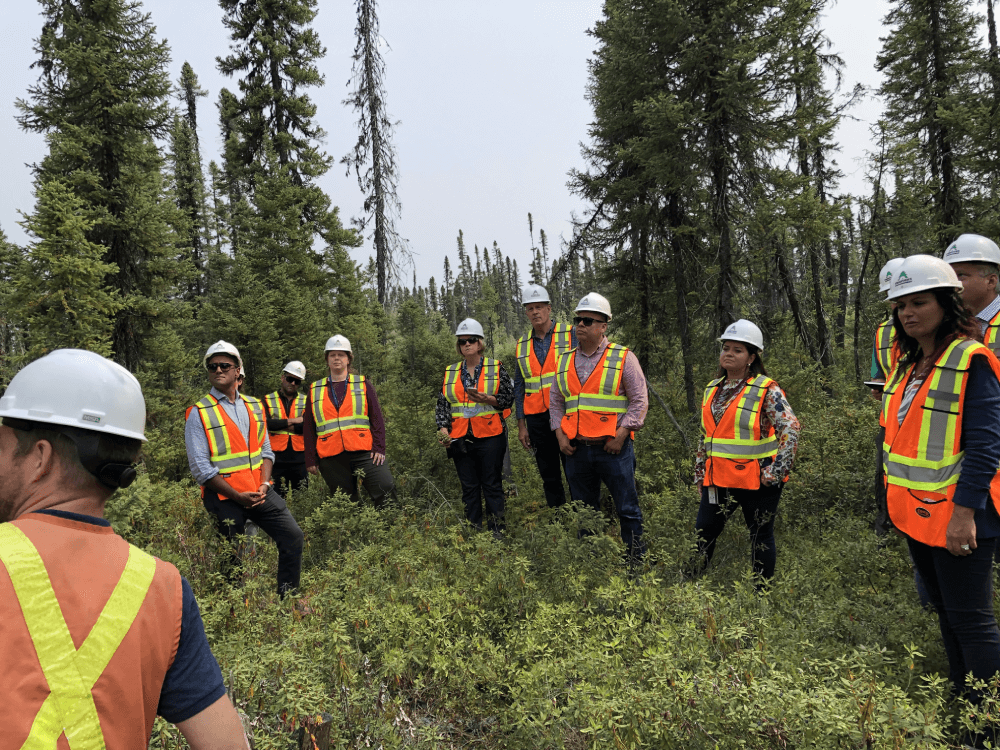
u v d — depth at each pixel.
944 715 2.45
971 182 16.41
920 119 18.11
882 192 16.59
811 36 9.66
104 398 1.15
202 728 1.14
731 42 9.20
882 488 4.27
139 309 11.59
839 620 3.27
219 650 2.83
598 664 2.64
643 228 12.28
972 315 2.71
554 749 2.38
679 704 2.18
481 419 6.11
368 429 6.26
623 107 11.84
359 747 2.46
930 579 2.87
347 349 6.30
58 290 9.63
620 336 12.91
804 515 5.73
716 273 10.10
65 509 1.12
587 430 4.89
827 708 1.99
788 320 12.49
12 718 0.90
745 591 3.53
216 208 31.70
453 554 4.69
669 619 3.13
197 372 13.38
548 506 6.20
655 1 9.61
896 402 2.94
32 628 0.96
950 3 18.06
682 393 11.85
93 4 11.41
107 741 0.98
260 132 19.45
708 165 9.66
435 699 3.07
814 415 7.80
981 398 2.59
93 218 11.22
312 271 18.22
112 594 1.06
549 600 3.79
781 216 9.42
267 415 7.82
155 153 12.21
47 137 11.07
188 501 6.63
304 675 2.44
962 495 2.57
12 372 9.53
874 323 16.11
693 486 6.00
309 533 5.54
